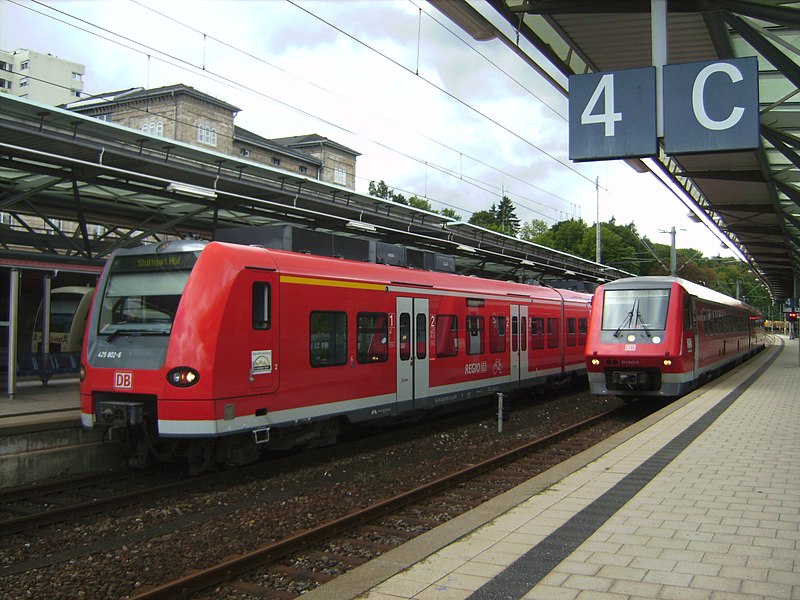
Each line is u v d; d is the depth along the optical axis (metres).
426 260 14.57
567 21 11.26
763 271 58.19
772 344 63.22
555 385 20.80
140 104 48.44
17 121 11.98
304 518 7.76
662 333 15.39
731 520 6.02
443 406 14.63
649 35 11.91
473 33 10.60
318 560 6.29
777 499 6.75
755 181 20.31
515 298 17.02
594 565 4.88
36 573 6.12
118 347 9.39
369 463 10.97
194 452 9.62
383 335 12.06
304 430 10.88
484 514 6.34
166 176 14.33
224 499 8.70
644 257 78.62
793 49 10.25
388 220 20.00
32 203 15.59
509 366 16.48
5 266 12.26
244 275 9.31
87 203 16.00
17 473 9.34
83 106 50.22
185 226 18.56
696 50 12.73
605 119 8.52
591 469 8.23
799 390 17.44
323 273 10.77
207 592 5.54
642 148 8.30
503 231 93.38
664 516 6.16
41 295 16.38
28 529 7.41
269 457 11.36
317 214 15.11
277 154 55.81
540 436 13.41
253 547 6.75
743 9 9.40
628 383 15.52
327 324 10.77
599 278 34.16
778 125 15.84
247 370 9.27
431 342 13.41
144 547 6.81
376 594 4.44
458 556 5.16
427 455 11.67
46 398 12.64
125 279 9.80
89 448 10.36
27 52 74.31
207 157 14.46
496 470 10.29
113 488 9.38
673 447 9.60
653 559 4.98
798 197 21.88
